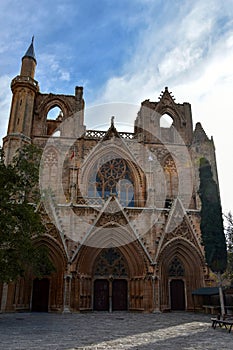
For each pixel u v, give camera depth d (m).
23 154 30.88
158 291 36.25
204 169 37.59
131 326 22.84
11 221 25.45
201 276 37.88
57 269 36.41
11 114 48.59
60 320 26.84
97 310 37.25
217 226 34.09
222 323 21.56
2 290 34.00
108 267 39.03
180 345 14.95
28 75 51.53
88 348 13.92
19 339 16.25
